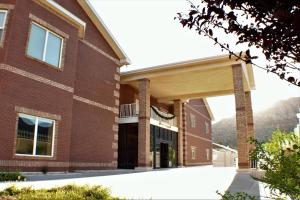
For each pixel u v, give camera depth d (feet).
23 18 37.55
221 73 67.10
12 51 35.60
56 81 42.01
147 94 67.97
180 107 88.99
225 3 6.73
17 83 35.83
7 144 33.68
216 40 7.48
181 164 84.53
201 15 7.31
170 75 67.10
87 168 49.83
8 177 27.91
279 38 6.46
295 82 7.53
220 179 38.58
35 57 39.24
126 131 69.67
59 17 43.83
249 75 70.18
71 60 45.39
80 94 50.29
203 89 82.43
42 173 37.88
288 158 8.89
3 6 36.60
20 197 15.88
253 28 6.80
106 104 57.06
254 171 45.44
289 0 5.84
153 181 34.68
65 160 42.14
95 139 52.70
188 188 28.12
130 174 45.88
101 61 57.11
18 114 35.63
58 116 41.65
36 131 38.14
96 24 56.18
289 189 8.68
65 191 17.88
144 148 64.08
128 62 62.95
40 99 38.88
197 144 104.68
